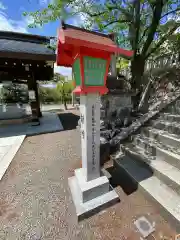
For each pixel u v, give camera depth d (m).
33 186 2.27
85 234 1.49
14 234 1.51
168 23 4.87
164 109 3.24
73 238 1.45
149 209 1.72
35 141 4.33
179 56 5.02
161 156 2.28
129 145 2.92
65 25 1.49
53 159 3.17
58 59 1.96
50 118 7.72
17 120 6.53
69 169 2.75
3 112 6.97
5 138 4.50
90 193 1.80
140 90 4.45
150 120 3.11
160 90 4.89
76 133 5.07
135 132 3.12
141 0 3.54
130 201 1.88
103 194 1.90
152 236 1.42
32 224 1.62
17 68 5.71
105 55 1.58
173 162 2.07
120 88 3.62
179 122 2.68
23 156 3.33
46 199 1.99
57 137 4.67
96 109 1.76
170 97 3.67
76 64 1.70
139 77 4.50
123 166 2.42
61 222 1.64
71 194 2.01
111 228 1.54
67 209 1.81
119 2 4.50
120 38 5.77
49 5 4.14
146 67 6.50
